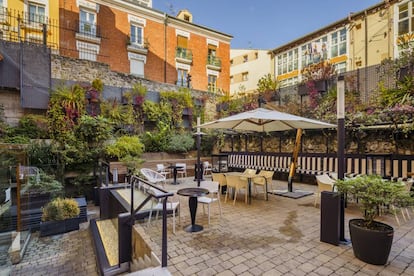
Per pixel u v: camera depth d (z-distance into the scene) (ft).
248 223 12.34
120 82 33.04
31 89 24.00
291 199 17.72
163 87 36.94
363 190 8.56
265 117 14.38
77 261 12.60
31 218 15.85
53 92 24.43
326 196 9.88
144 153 29.07
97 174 23.45
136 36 42.98
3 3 31.53
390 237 7.92
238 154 32.19
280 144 27.78
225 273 7.59
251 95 33.60
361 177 9.15
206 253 8.97
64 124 23.21
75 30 36.27
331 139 22.86
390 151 18.92
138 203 13.89
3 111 22.86
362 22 38.91
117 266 10.71
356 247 8.46
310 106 25.13
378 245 7.89
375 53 37.11
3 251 11.14
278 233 10.96
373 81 20.89
